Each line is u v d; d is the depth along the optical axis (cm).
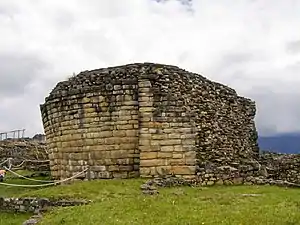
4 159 4544
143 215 1619
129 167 2634
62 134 2870
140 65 2706
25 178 3434
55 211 1847
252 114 3638
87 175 2717
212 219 1532
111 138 2672
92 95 2720
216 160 2873
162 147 2550
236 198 1973
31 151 4938
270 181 2506
